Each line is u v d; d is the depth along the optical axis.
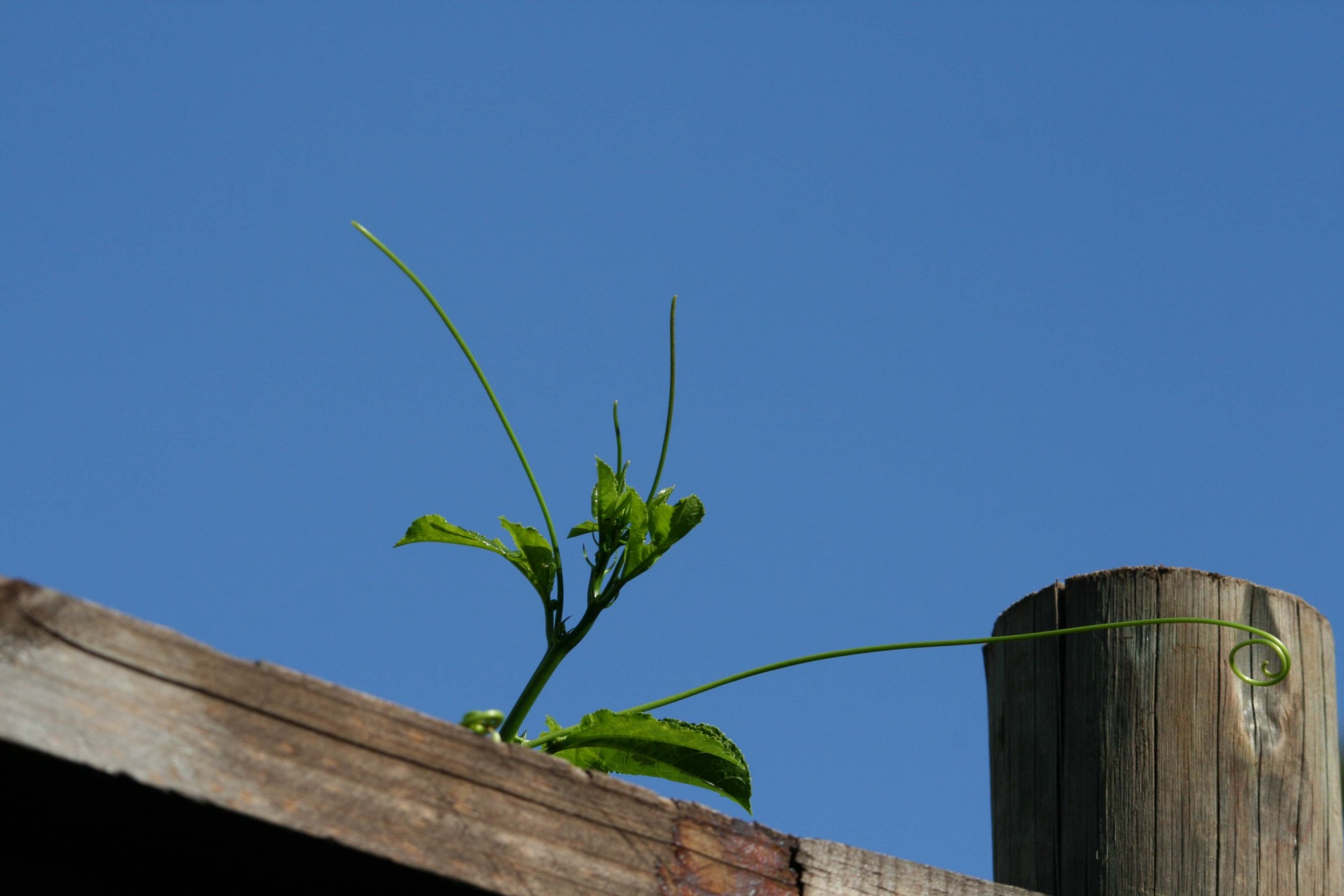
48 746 1.53
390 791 1.56
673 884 1.59
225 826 1.55
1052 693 1.78
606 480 1.74
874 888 1.62
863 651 1.75
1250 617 1.78
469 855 1.56
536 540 1.73
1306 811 1.75
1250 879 1.73
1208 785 1.75
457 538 1.74
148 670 1.54
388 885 1.56
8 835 1.56
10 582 1.54
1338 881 1.75
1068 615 1.79
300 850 1.55
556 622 1.73
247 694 1.55
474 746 1.58
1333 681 1.79
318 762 1.55
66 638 1.54
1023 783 1.78
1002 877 1.78
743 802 1.69
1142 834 1.74
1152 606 1.77
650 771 1.70
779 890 1.61
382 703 1.57
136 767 1.54
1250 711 1.76
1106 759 1.76
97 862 1.56
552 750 1.70
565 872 1.57
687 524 1.73
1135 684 1.76
